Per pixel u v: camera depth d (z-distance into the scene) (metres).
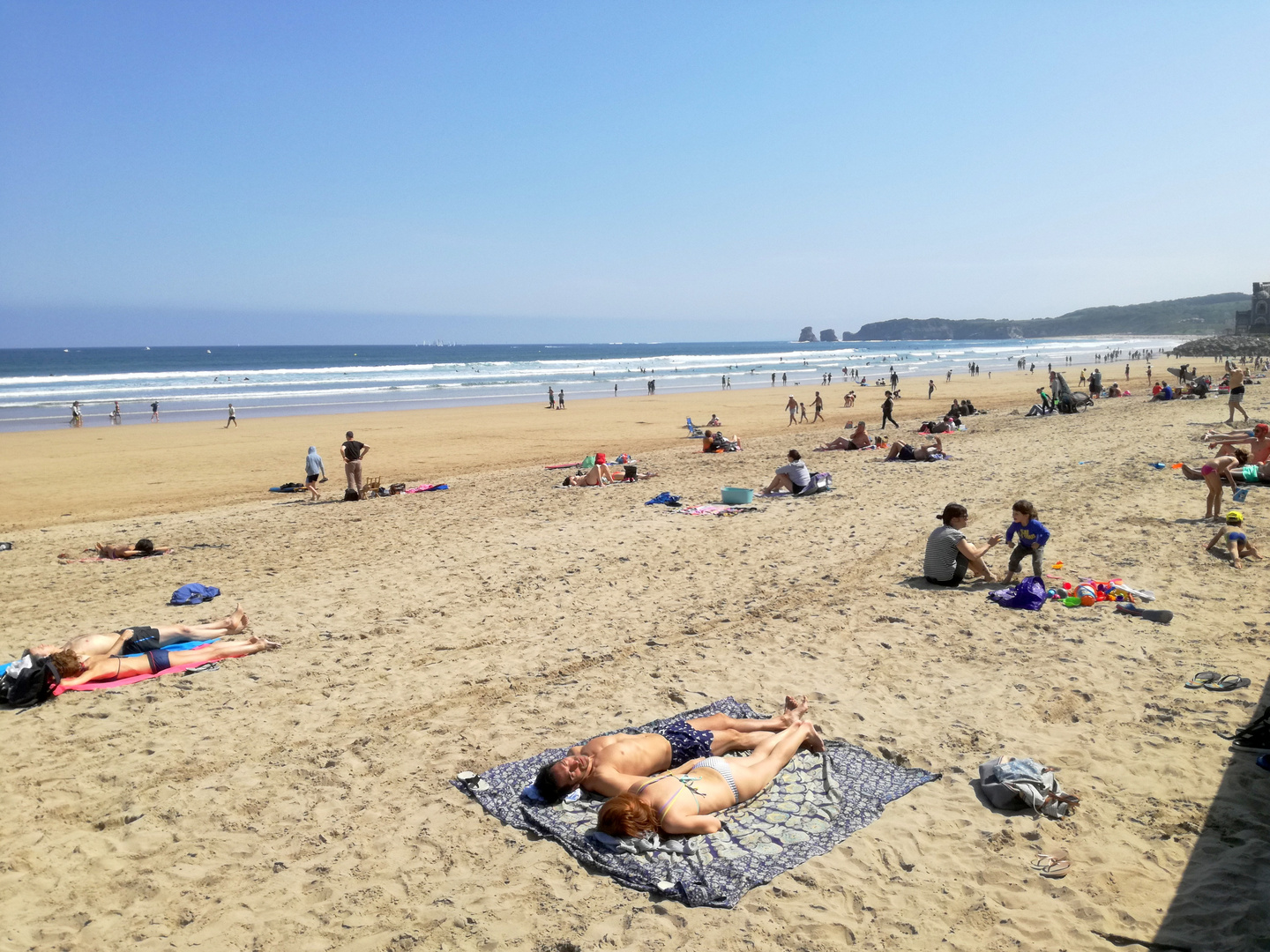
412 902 3.79
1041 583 8.12
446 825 4.44
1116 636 7.10
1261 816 4.27
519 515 14.33
